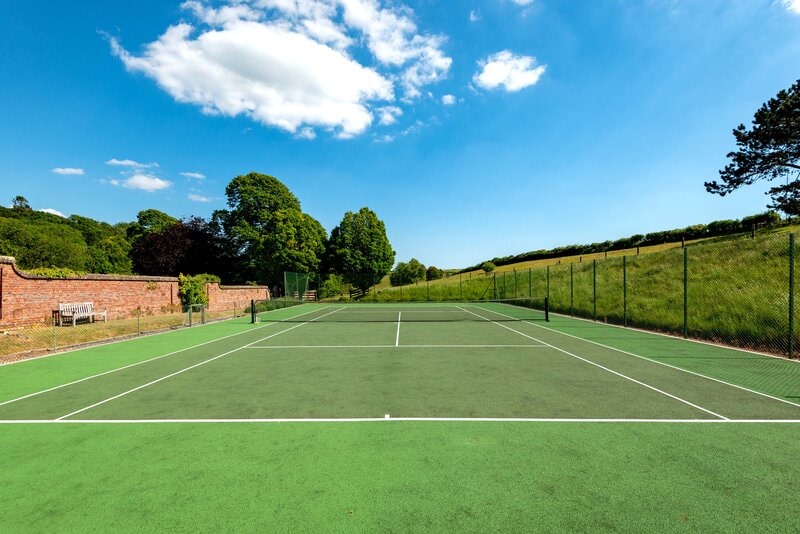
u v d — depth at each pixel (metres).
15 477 3.80
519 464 3.97
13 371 8.55
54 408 5.93
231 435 4.80
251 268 39.53
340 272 45.44
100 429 5.05
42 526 3.01
